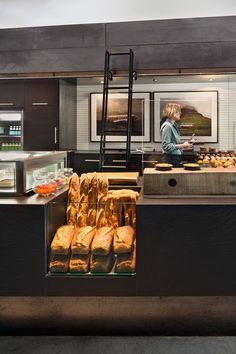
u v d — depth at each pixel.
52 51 4.66
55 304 2.20
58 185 2.53
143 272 2.02
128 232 2.13
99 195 2.27
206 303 2.14
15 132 5.60
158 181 2.14
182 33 4.43
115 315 2.18
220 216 1.97
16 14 4.69
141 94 4.90
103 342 2.15
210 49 4.39
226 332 2.17
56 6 4.59
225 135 3.90
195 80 4.66
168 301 2.15
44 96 5.36
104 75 4.44
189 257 2.00
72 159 5.31
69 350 2.08
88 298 2.17
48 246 2.08
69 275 2.06
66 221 2.32
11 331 2.25
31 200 2.12
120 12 4.59
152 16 4.56
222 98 4.01
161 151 3.94
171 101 4.00
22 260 2.05
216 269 2.00
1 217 2.04
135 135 4.41
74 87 5.93
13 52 4.73
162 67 4.48
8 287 2.07
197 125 3.88
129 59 4.50
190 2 4.40
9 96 5.45
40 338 2.21
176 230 1.99
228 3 4.34
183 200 2.08
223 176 2.12
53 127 5.36
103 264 2.05
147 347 2.09
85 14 4.64
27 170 2.31
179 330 2.18
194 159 3.75
